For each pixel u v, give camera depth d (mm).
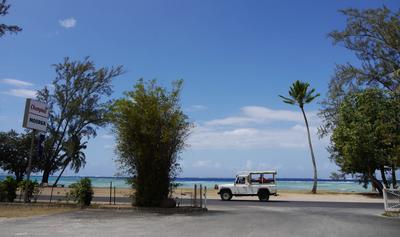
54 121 58344
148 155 19828
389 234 12508
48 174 58625
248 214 18547
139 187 20078
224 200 33219
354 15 43031
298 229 13320
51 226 13289
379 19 42188
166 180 20250
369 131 39844
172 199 20531
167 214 17938
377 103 40594
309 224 14797
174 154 20672
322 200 34688
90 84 59500
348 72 45562
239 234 11898
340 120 43406
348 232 12812
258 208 23344
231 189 33250
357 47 43531
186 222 14836
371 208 24562
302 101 54281
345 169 44406
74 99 58688
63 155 59156
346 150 40750
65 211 18312
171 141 20266
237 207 24172
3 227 12859
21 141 56969
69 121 58781
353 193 47938
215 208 22922
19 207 19438
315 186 50062
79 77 59000
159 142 19922
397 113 33094
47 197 27766
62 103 58719
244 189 32938
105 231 12242
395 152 27953
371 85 44500
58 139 58406
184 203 25984
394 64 42375
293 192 50719
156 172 20000
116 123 20109
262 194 32531
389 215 18719
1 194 21359
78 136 59250
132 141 19922
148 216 16938
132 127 19844
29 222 14281
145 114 19750
